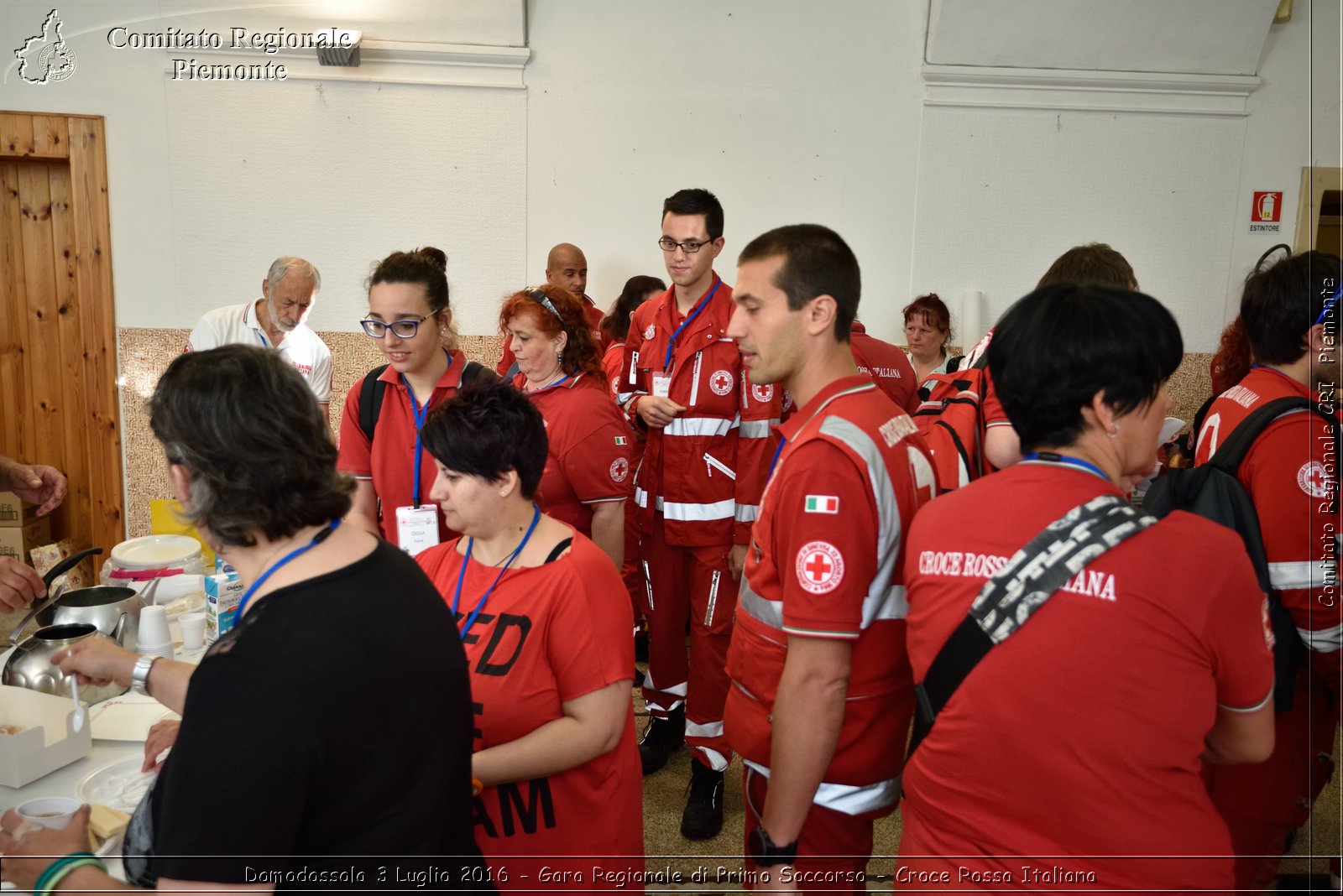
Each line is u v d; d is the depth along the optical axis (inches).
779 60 179.0
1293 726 65.7
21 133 169.3
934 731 41.9
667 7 176.6
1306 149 185.8
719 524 104.0
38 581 71.4
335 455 40.1
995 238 186.4
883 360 119.1
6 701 60.1
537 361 90.6
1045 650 38.2
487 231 179.9
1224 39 177.3
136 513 181.9
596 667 55.2
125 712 67.3
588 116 177.9
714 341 104.7
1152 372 40.8
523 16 171.9
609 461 91.3
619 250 182.2
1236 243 188.7
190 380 36.6
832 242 55.8
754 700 57.7
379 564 40.3
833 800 55.7
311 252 177.9
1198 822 38.0
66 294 178.4
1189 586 37.4
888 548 51.9
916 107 181.6
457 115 176.1
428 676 38.6
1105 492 39.8
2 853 44.8
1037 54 179.2
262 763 33.7
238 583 80.7
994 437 69.9
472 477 55.7
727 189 181.6
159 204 174.2
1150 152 184.7
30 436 180.2
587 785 56.4
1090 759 37.6
